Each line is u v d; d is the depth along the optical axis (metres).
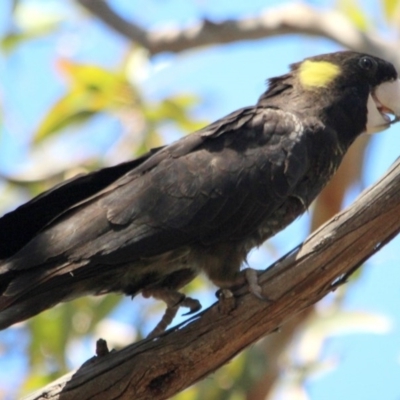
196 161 10.28
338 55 11.67
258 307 9.36
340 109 11.28
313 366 14.62
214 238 10.16
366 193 9.34
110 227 9.89
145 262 10.09
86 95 15.20
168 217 10.02
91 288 10.12
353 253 9.36
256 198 10.26
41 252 9.62
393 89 11.61
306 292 9.41
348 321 14.66
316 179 10.91
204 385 13.75
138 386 9.38
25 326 14.91
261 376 14.11
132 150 15.25
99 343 9.54
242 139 10.47
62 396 9.40
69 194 10.52
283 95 11.51
